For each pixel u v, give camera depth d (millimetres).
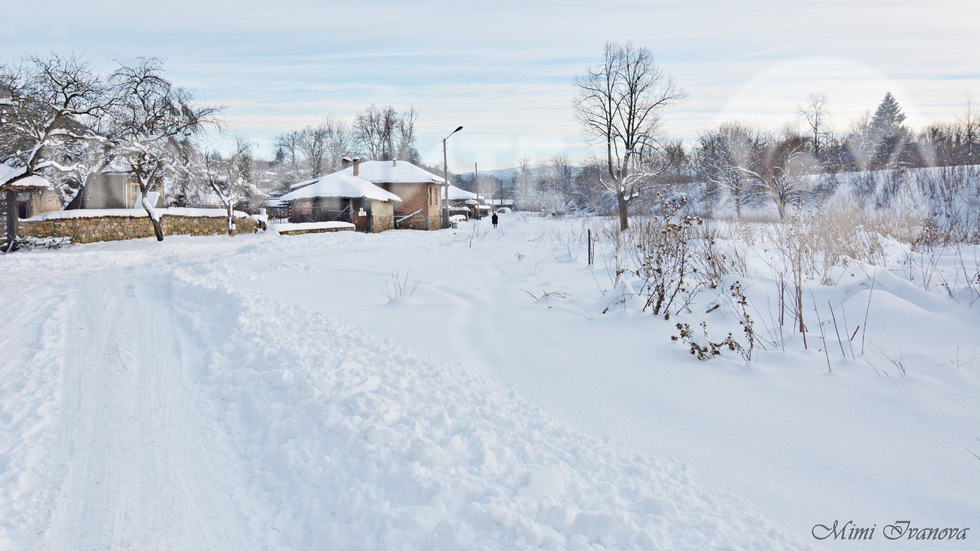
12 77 21172
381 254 17094
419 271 12727
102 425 4680
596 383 5000
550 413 4395
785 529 2754
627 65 33688
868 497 3004
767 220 17750
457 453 3629
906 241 12250
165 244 23891
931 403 3961
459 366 5555
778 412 4133
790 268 8953
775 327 6262
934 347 5035
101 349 6848
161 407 5070
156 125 26531
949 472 3156
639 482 3238
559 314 7559
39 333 7527
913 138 47844
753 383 4719
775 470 3354
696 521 2801
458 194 70688
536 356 5852
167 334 7602
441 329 7051
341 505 3232
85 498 3611
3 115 20312
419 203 45219
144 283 12070
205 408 5031
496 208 103562
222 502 3551
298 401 4652
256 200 40188
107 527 3305
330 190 37844
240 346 6375
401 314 7953
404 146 84188
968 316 5477
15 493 3627
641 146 33938
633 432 3982
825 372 4738
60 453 4199
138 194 32375
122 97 24969
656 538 2662
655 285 7363
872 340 5379
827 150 61031
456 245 20875
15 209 21750
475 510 2879
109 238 25938
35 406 4992
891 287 6641
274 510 3422
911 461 3311
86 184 27484
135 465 4027
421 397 4621
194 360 6418
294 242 22703
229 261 15250
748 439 3770
